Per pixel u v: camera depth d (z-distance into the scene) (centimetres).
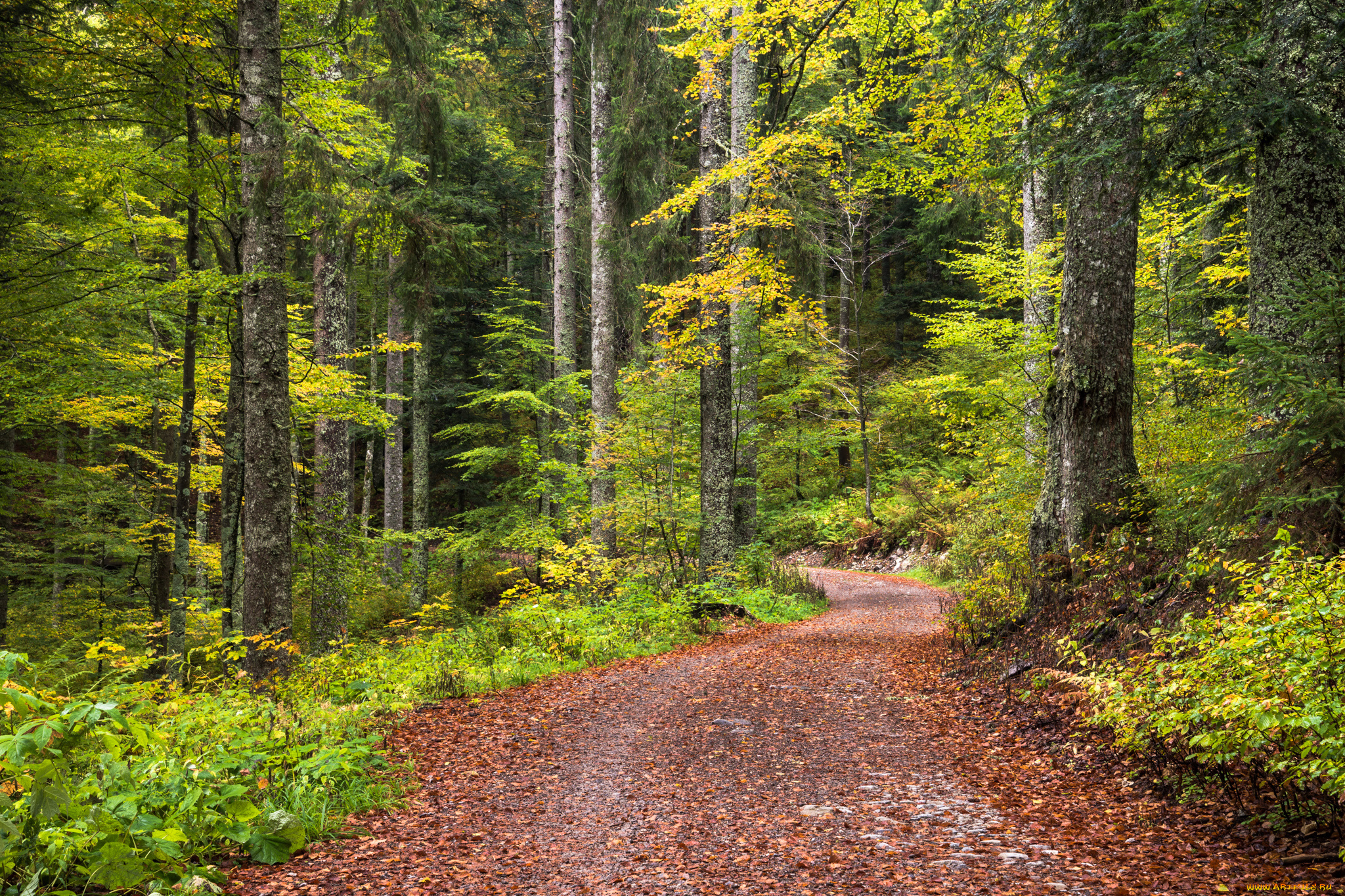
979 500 1638
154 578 1481
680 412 1917
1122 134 739
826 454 3472
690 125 2561
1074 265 979
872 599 2008
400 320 2445
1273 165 740
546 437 2280
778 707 827
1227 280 1453
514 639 1138
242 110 939
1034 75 1044
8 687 338
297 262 1830
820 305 2631
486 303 3139
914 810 514
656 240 1730
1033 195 1647
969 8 963
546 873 430
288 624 932
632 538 1888
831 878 409
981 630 1018
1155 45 666
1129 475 946
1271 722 377
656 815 521
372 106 1560
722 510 1680
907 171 1549
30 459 1471
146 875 369
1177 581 749
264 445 925
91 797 415
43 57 1039
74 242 1236
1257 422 704
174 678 964
